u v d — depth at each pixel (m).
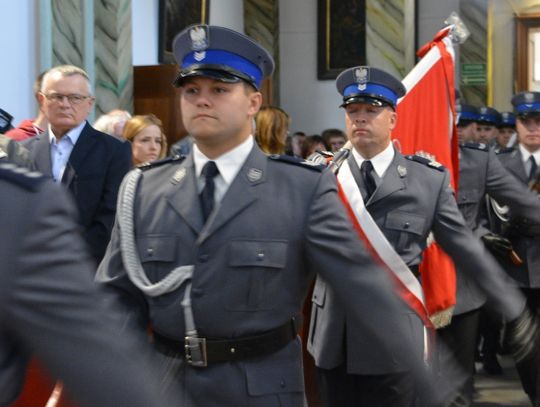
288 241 3.53
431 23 18.78
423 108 6.68
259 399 3.48
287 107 18.97
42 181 2.02
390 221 5.22
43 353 1.92
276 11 18.50
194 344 3.49
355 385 5.15
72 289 1.95
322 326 5.12
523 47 19.05
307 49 18.86
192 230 3.55
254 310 3.50
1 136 5.52
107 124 7.73
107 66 11.16
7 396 2.00
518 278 7.38
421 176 5.32
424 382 3.46
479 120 10.53
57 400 2.40
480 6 18.66
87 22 10.40
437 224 5.27
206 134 3.55
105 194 6.26
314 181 3.60
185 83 3.58
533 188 7.50
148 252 3.56
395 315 3.45
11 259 1.94
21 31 9.45
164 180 3.68
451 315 5.89
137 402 1.90
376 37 16.73
